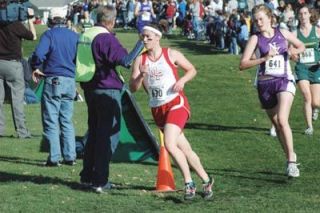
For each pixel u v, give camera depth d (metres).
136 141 12.53
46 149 13.41
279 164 12.09
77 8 52.50
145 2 44.59
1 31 14.38
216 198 9.68
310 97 14.86
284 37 10.80
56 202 9.38
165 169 10.16
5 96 14.92
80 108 18.70
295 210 9.09
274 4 32.53
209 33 37.75
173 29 47.62
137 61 9.45
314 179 10.89
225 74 25.20
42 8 61.50
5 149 13.45
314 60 14.72
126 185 10.45
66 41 11.67
